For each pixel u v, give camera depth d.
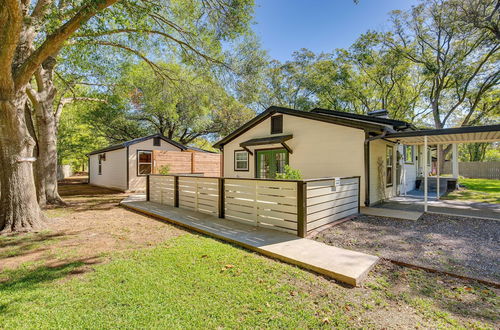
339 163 7.56
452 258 3.42
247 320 2.09
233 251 3.74
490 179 18.86
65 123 19.22
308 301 2.39
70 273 2.99
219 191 5.90
